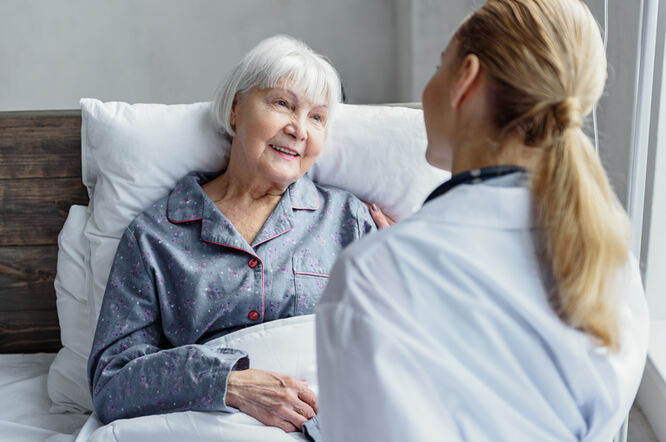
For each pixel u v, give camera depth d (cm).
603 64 68
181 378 127
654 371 179
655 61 165
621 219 65
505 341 62
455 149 71
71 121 170
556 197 62
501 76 65
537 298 63
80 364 162
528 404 63
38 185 174
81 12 298
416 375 59
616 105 151
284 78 143
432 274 61
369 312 59
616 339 64
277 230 148
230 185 153
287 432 124
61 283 167
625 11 145
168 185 162
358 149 166
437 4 271
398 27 304
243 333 137
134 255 145
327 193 161
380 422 58
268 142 145
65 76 306
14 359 181
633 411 189
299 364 135
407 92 295
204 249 145
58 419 158
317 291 147
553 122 64
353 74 316
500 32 66
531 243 64
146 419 126
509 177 66
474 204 65
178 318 143
